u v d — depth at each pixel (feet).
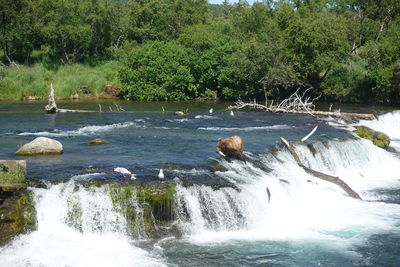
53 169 69.62
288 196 71.92
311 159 90.38
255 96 203.92
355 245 58.13
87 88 215.92
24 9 234.17
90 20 248.93
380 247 57.57
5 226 54.34
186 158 79.61
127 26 269.03
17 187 57.93
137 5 268.00
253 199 66.33
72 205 58.70
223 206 63.62
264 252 55.67
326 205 72.95
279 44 186.50
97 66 247.09
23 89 206.90
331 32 181.78
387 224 65.31
